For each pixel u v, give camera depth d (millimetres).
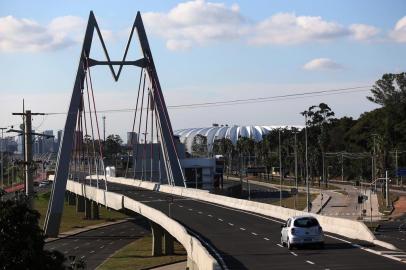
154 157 187500
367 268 35250
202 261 39844
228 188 176375
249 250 46531
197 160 188125
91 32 117875
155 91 122000
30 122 70500
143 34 123125
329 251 44250
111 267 76312
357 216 116375
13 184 196875
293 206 145500
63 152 108688
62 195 107938
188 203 102812
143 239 107250
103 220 146000
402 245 48688
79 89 112750
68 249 96750
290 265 37719
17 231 28656
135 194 126812
